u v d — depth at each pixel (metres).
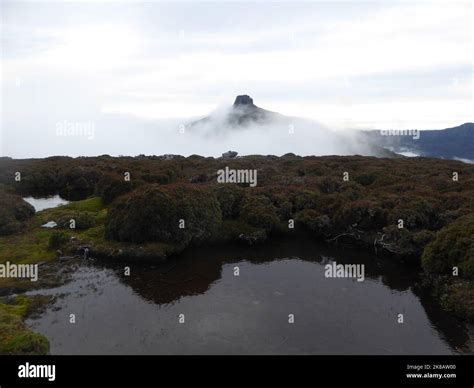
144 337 34.94
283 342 34.44
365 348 33.59
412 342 34.44
